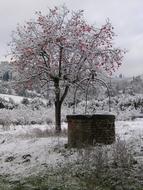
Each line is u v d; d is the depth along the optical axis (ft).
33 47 66.64
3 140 60.75
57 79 67.72
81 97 78.59
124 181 31.32
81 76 67.82
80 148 43.52
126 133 52.47
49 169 37.68
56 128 65.10
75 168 36.22
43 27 68.08
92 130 43.91
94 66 67.31
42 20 69.05
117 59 68.69
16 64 68.74
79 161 38.22
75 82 67.82
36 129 69.21
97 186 31.14
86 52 66.95
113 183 31.53
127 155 36.14
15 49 69.46
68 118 45.62
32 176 36.06
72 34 67.92
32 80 69.10
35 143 50.98
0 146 55.11
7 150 50.14
